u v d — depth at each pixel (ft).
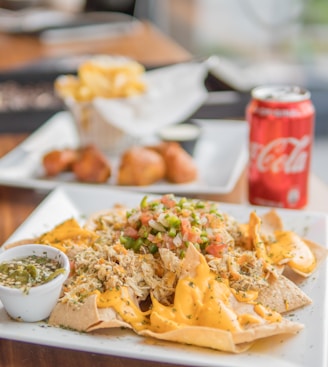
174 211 1.88
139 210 1.95
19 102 3.60
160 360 1.53
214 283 1.68
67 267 1.73
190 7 6.91
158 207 1.91
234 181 2.56
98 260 1.79
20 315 1.68
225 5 6.64
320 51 6.46
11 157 2.81
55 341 1.58
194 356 1.53
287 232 2.00
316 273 1.86
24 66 4.12
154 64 3.94
